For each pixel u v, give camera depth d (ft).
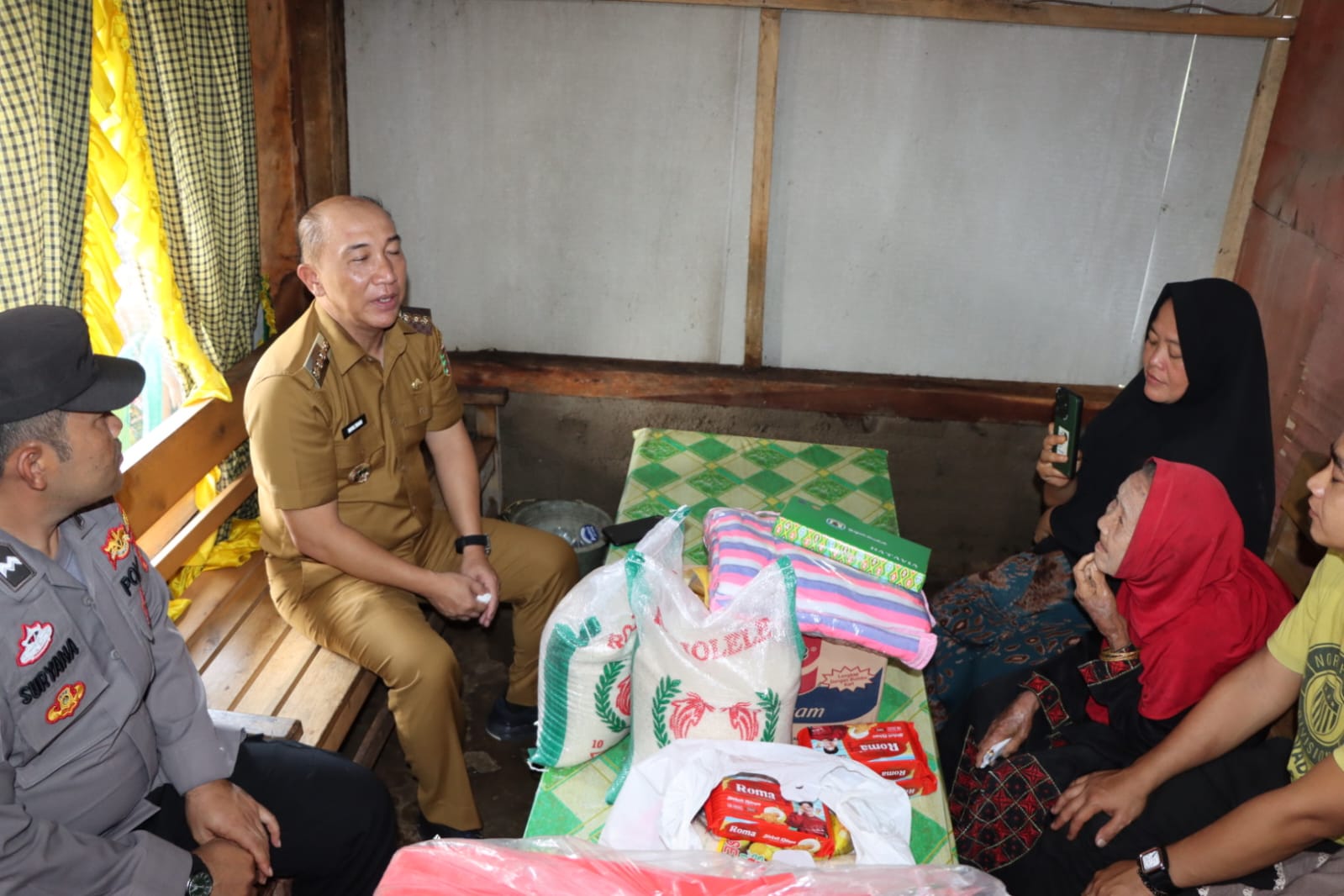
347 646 7.39
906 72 10.10
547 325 11.41
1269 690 5.81
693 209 10.75
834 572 5.78
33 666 4.83
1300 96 9.38
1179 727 6.05
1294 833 5.06
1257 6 9.61
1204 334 7.22
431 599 7.54
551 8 10.08
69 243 6.84
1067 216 10.52
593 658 5.45
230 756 5.96
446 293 11.36
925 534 11.84
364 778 6.27
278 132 9.67
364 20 10.25
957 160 10.39
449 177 10.84
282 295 10.25
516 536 8.38
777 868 4.13
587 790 5.51
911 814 5.10
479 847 4.12
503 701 9.01
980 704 7.31
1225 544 6.20
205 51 8.32
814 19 9.95
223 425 8.55
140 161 7.64
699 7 9.95
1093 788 6.14
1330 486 5.11
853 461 8.92
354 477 7.53
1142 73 9.93
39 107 6.38
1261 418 7.27
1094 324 10.95
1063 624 7.95
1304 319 9.18
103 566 5.38
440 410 8.22
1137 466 7.76
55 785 5.10
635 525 7.54
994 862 6.50
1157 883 5.43
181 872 5.08
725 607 5.29
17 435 4.65
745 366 11.30
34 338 4.63
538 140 10.61
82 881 4.81
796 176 10.58
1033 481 11.37
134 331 8.17
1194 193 10.34
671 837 4.51
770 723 5.07
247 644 7.68
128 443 8.21
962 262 10.79
